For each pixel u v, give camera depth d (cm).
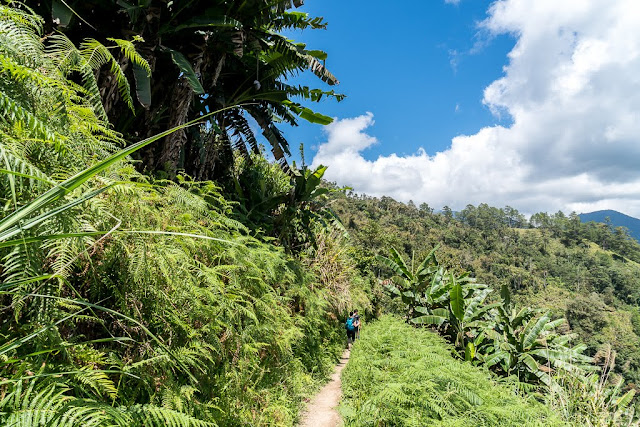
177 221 272
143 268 182
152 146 555
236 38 615
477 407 436
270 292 450
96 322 189
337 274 1087
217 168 862
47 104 141
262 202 845
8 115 122
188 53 621
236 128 845
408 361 544
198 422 149
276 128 844
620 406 482
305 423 441
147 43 496
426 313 1073
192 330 228
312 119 813
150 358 191
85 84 182
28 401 102
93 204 151
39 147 133
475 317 945
